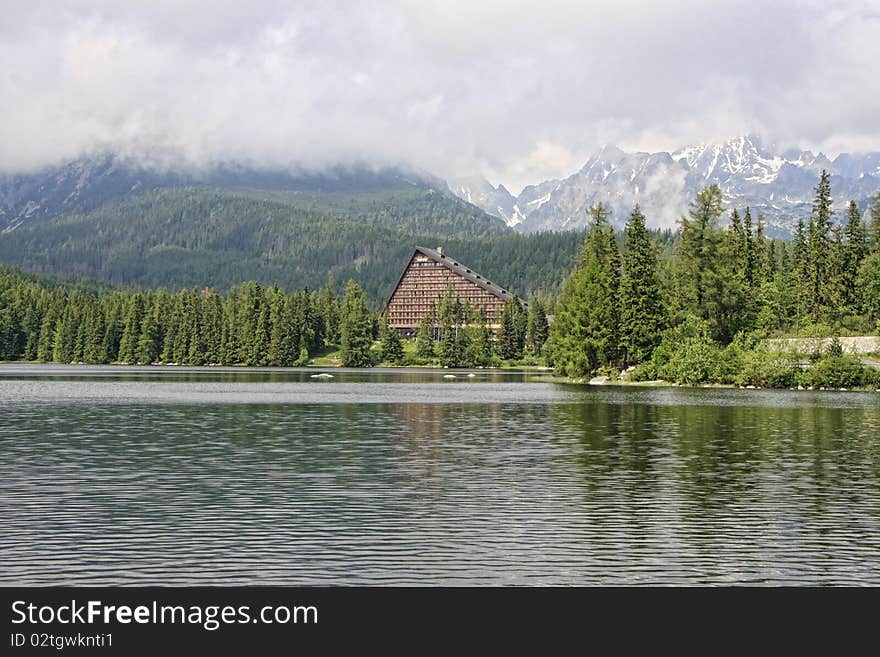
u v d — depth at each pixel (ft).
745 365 411.13
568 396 340.80
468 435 192.24
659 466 145.38
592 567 85.92
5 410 255.09
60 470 139.03
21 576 82.64
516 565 86.38
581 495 119.03
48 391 358.84
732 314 471.21
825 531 99.19
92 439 181.88
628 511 108.78
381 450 165.99
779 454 160.15
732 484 127.95
